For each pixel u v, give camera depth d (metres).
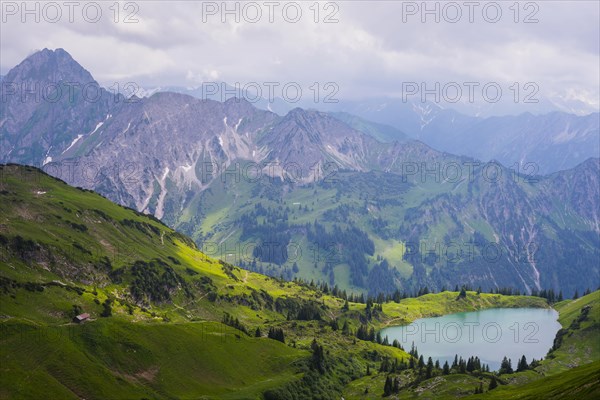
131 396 173.25
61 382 165.25
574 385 159.88
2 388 153.00
